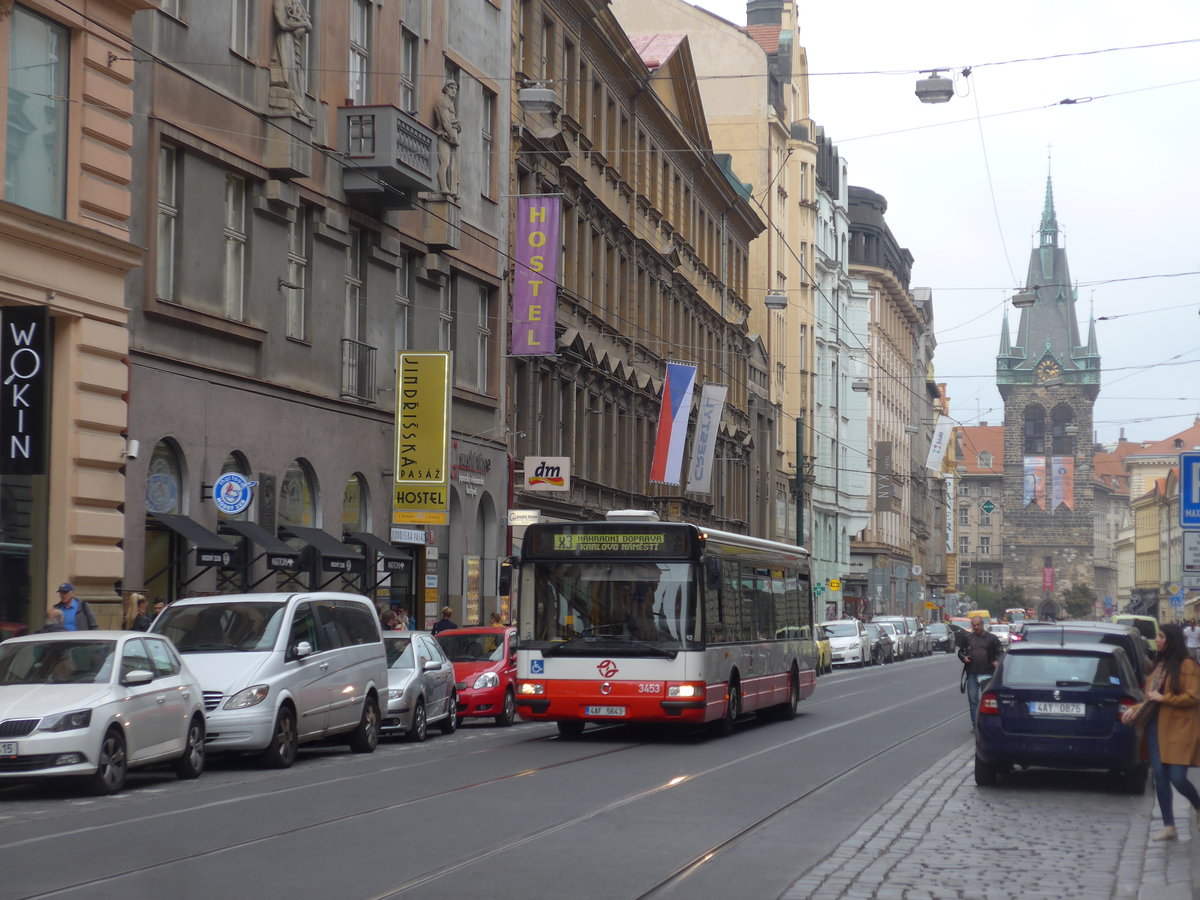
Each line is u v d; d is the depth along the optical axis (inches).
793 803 630.5
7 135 886.4
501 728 1128.8
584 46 1882.4
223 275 1110.4
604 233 1963.6
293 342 1209.4
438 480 1342.3
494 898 404.8
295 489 1216.2
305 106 1224.2
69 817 565.6
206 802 610.5
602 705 928.9
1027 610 7849.4
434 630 1354.6
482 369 1616.6
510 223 1660.9
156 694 682.2
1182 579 1180.5
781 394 3250.5
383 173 1291.8
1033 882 450.3
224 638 784.3
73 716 625.9
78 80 942.4
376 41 1347.2
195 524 1050.1
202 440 1074.7
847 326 3924.7
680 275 2365.9
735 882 438.3
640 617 935.7
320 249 1255.5
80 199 940.6
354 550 1245.7
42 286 901.8
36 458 883.4
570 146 1831.9
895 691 1669.5
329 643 834.8
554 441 1780.3
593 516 1930.4
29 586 918.4
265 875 434.6
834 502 3656.5
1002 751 692.7
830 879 443.5
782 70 3366.1
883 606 3767.2
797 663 1235.2
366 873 439.5
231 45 1126.4
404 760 820.0
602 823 554.6
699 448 2193.7
